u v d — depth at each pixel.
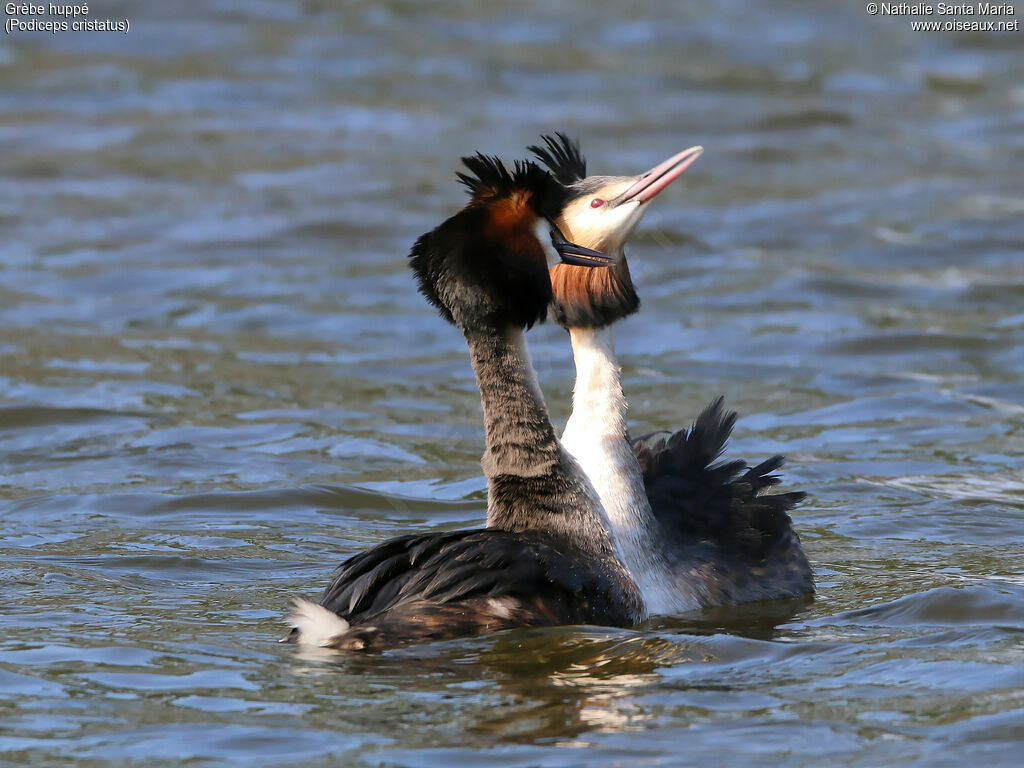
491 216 9.86
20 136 28.75
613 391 10.52
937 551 11.59
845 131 30.19
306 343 18.91
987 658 8.71
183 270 21.98
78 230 23.88
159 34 35.44
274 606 10.12
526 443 9.88
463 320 9.95
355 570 9.38
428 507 13.15
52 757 7.37
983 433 15.27
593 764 7.25
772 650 8.98
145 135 29.12
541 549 9.44
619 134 29.09
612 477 10.30
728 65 34.62
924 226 23.95
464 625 9.02
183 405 16.27
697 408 16.22
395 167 27.16
